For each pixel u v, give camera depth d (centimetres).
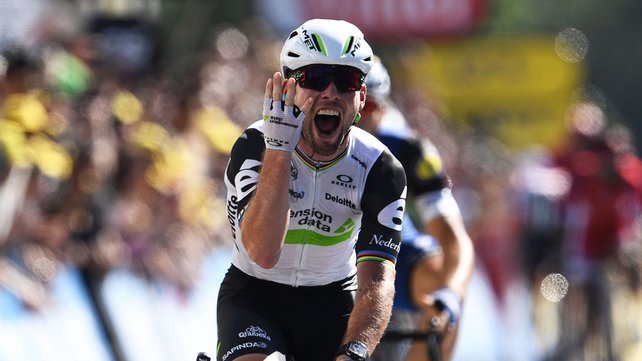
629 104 8925
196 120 2386
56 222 1895
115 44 2503
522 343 3019
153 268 2089
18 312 1766
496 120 4300
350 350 1000
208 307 2256
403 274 1543
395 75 3512
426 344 1406
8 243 1792
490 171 3541
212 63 2661
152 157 2131
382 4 3956
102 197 1983
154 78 2631
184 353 2128
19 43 2230
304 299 1152
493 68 4291
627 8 9031
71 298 1881
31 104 1917
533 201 2702
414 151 1464
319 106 1042
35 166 1858
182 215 2205
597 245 2592
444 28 4066
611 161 2622
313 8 3788
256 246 1009
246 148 1070
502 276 3159
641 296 2622
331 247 1118
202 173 2372
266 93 1009
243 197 1050
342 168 1085
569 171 2661
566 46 4969
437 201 1467
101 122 2058
